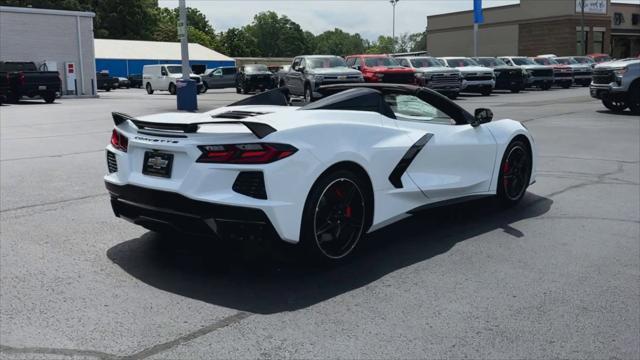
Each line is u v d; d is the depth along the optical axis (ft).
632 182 22.85
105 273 13.17
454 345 9.74
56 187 22.49
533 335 10.09
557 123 43.11
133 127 13.53
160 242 15.52
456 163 16.53
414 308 11.24
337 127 13.21
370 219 14.05
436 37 189.06
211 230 12.03
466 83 78.59
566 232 16.28
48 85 77.15
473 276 12.95
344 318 10.81
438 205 16.17
